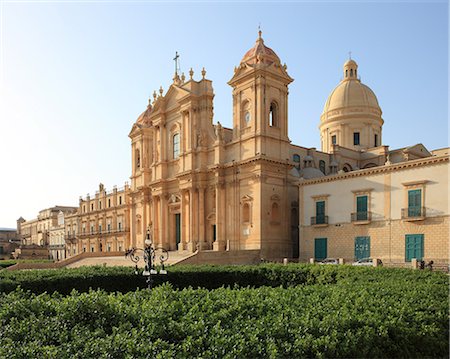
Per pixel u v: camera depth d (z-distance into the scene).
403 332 9.82
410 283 16.50
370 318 9.88
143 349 7.87
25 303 10.57
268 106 48.06
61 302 10.75
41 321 9.48
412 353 9.75
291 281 27.12
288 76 49.75
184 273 27.30
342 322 9.49
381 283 16.41
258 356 8.02
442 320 10.77
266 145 47.28
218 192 50.91
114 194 88.25
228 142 52.34
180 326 9.20
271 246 46.69
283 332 8.95
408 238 36.53
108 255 62.72
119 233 84.69
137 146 72.44
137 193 71.12
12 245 127.00
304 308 10.98
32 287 22.62
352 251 40.59
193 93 55.38
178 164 59.69
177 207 59.66
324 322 9.44
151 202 66.44
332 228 42.53
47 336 8.84
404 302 11.72
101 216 92.94
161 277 26.62
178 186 59.09
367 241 39.47
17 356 7.61
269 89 48.44
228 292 13.36
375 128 75.06
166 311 10.33
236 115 50.53
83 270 26.64
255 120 47.69
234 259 44.09
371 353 9.07
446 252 34.00
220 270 28.41
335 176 42.50
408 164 36.72
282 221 48.06
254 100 47.84
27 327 9.16
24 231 148.62
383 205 38.56
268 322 9.57
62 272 25.69
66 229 111.31
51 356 7.62
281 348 8.38
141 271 26.56
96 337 8.71
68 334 8.98
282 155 48.66
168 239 60.50
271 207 47.34
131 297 12.38
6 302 11.08
